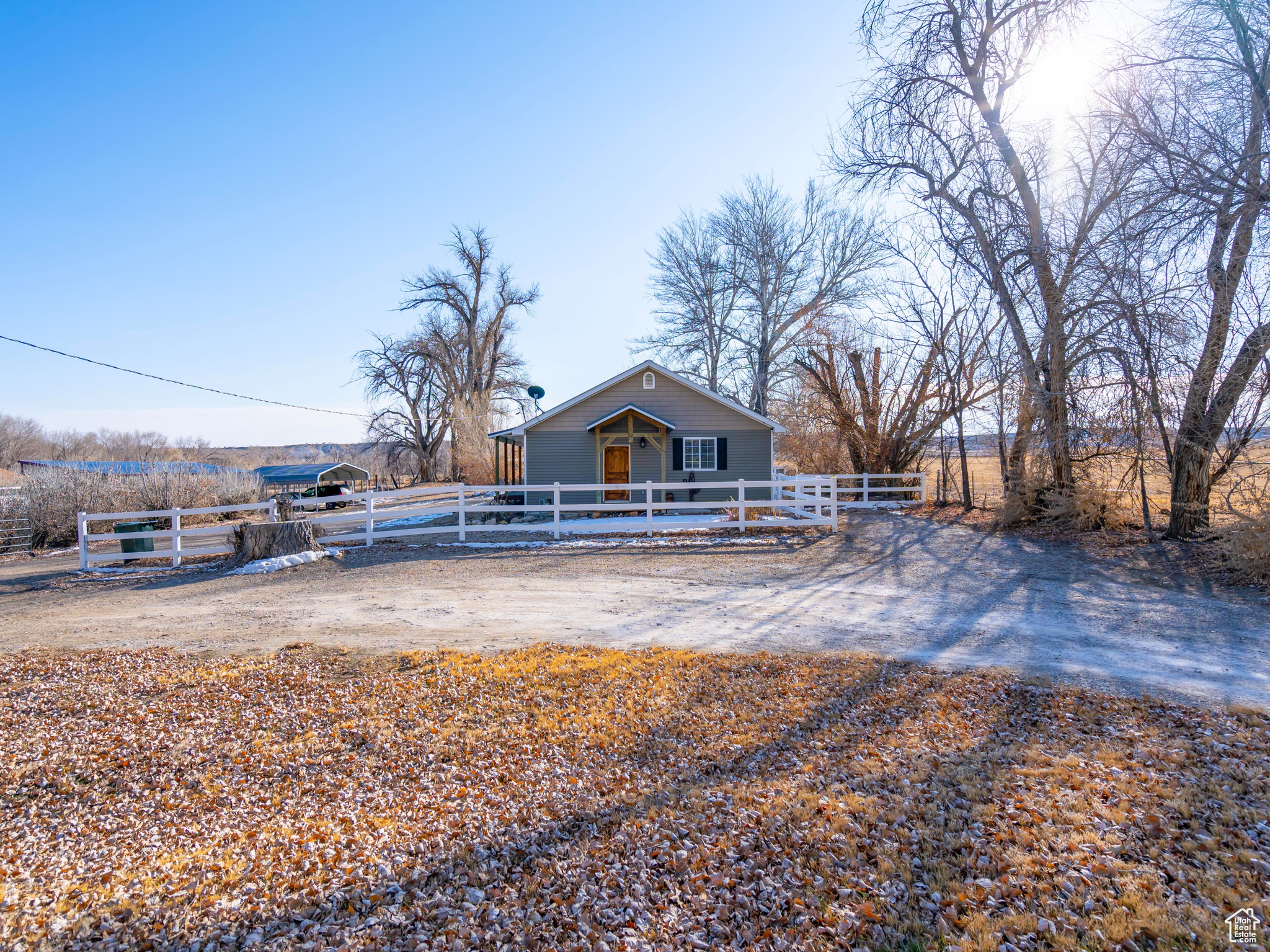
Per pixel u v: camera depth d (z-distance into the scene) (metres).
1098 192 13.77
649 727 5.17
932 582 10.34
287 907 3.20
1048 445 14.45
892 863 3.40
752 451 21.81
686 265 37.22
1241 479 9.96
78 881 3.38
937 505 20.33
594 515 20.67
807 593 9.77
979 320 18.75
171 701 5.60
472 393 41.06
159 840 3.76
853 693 5.79
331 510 29.80
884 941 2.90
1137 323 11.64
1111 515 13.56
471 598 9.65
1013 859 3.38
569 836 3.78
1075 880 3.20
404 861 3.56
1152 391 11.94
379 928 3.06
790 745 4.84
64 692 5.79
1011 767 4.37
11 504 21.36
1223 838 3.45
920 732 5.00
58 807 4.06
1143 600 8.85
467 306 44.84
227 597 10.00
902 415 23.41
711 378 38.16
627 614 8.66
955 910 3.06
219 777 4.43
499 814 4.00
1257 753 4.43
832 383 24.70
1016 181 15.25
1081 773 4.25
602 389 21.55
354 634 7.77
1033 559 11.82
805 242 34.56
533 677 6.17
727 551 13.29
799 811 3.91
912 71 16.17
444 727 5.17
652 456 21.73
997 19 15.25
